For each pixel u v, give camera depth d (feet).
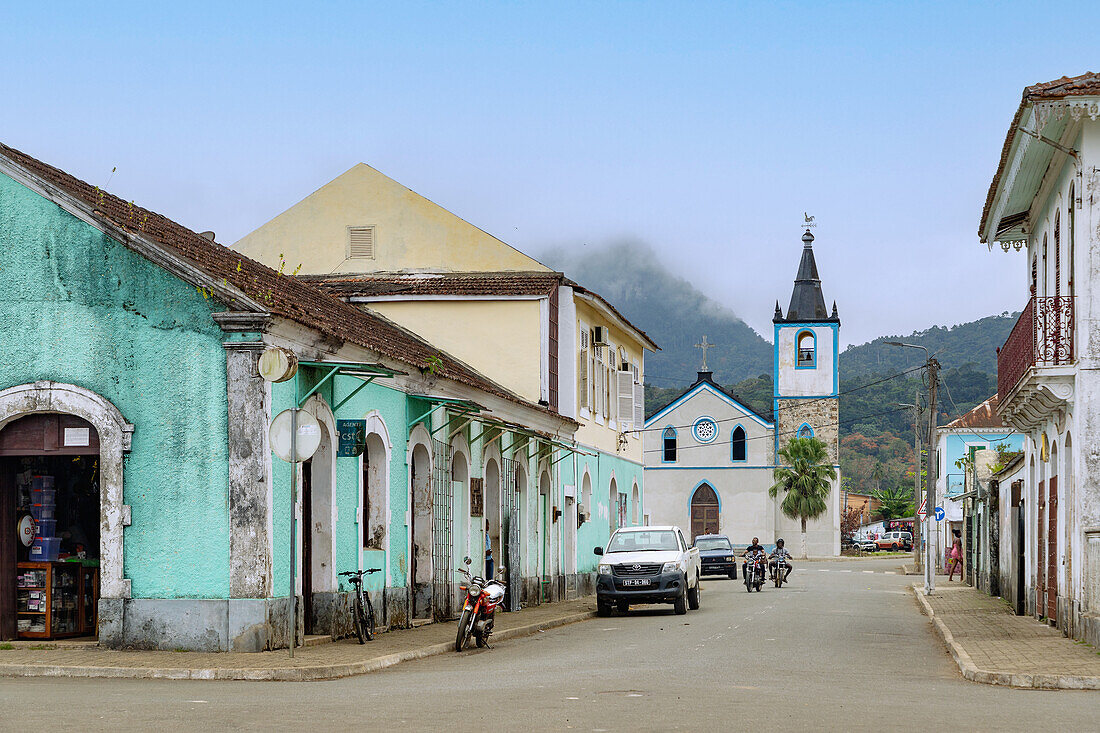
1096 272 62.49
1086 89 58.44
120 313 54.49
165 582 53.26
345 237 112.47
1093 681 43.98
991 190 76.89
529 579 100.01
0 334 55.47
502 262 110.93
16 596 56.59
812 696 39.73
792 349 273.54
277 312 53.06
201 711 35.12
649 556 92.53
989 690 43.27
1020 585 89.25
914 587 135.64
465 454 83.30
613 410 135.95
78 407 54.39
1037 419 74.28
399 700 38.06
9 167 55.42
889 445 534.78
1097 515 62.59
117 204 61.93
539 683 43.52
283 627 54.19
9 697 38.70
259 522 52.70
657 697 38.86
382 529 68.64
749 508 265.34
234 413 53.11
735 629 74.59
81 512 58.59
